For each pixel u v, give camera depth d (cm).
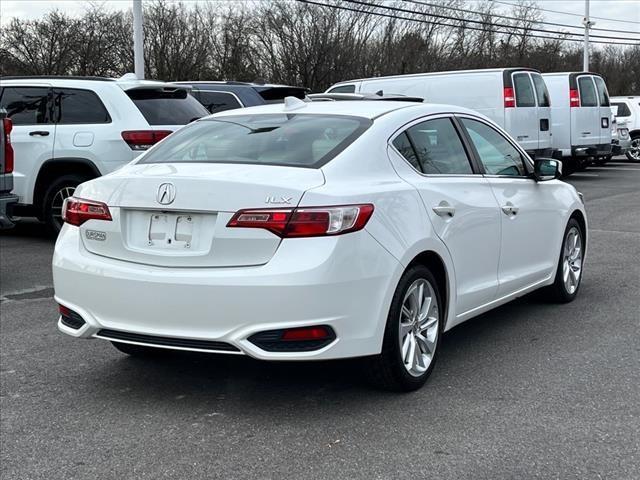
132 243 429
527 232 586
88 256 441
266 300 386
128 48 3641
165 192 416
